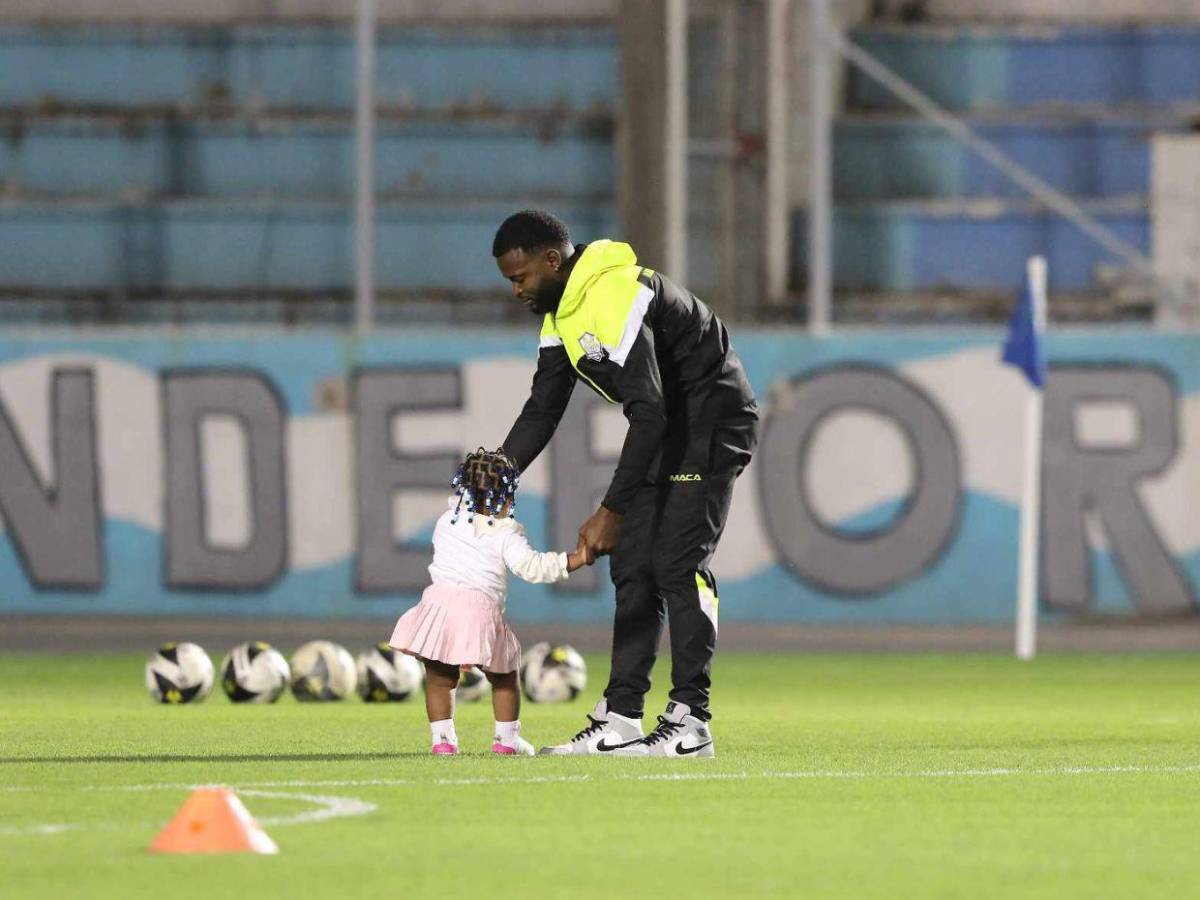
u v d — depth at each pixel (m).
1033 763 35.97
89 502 89.00
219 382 89.12
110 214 106.81
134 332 89.38
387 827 26.06
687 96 103.75
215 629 85.75
